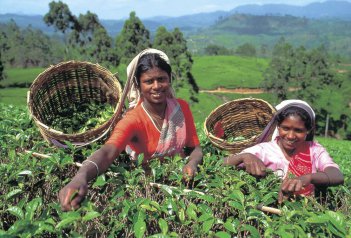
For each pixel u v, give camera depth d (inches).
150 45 3198.8
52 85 199.5
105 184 126.7
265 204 112.2
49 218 91.8
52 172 128.5
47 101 199.5
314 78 3380.9
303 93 3307.1
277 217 104.4
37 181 125.0
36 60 4943.4
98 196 124.6
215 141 172.1
